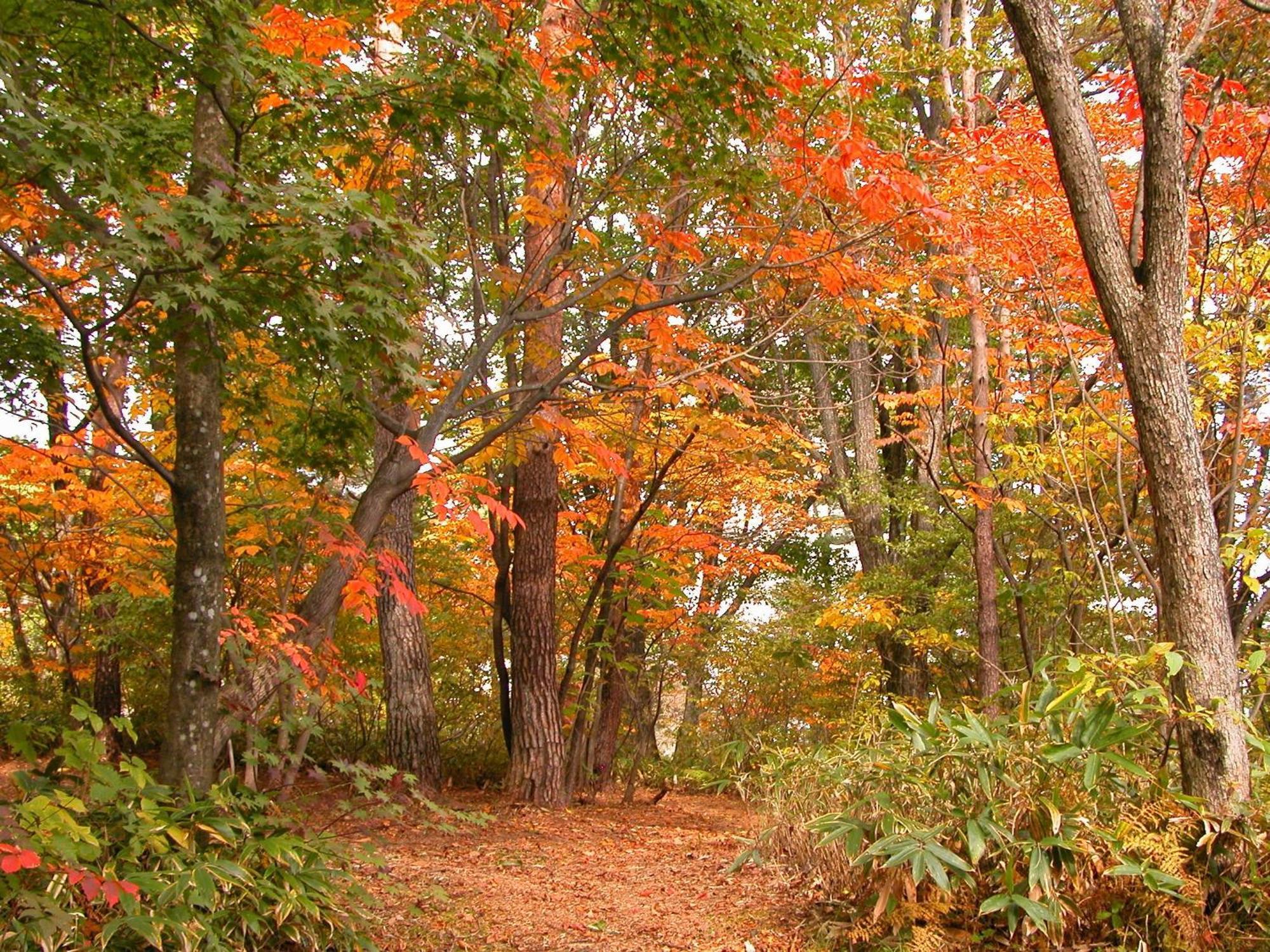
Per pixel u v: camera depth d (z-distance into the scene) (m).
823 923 4.50
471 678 11.73
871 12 9.36
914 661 12.39
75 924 3.06
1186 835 3.89
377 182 5.51
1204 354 5.80
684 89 5.41
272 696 4.59
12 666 9.88
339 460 5.43
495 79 4.80
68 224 3.93
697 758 12.30
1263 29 6.54
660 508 9.52
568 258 6.29
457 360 8.38
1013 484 9.67
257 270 3.86
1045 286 6.98
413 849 6.65
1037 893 3.78
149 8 4.09
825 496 15.04
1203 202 5.64
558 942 4.57
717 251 7.23
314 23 4.50
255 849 3.77
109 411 3.91
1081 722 4.09
